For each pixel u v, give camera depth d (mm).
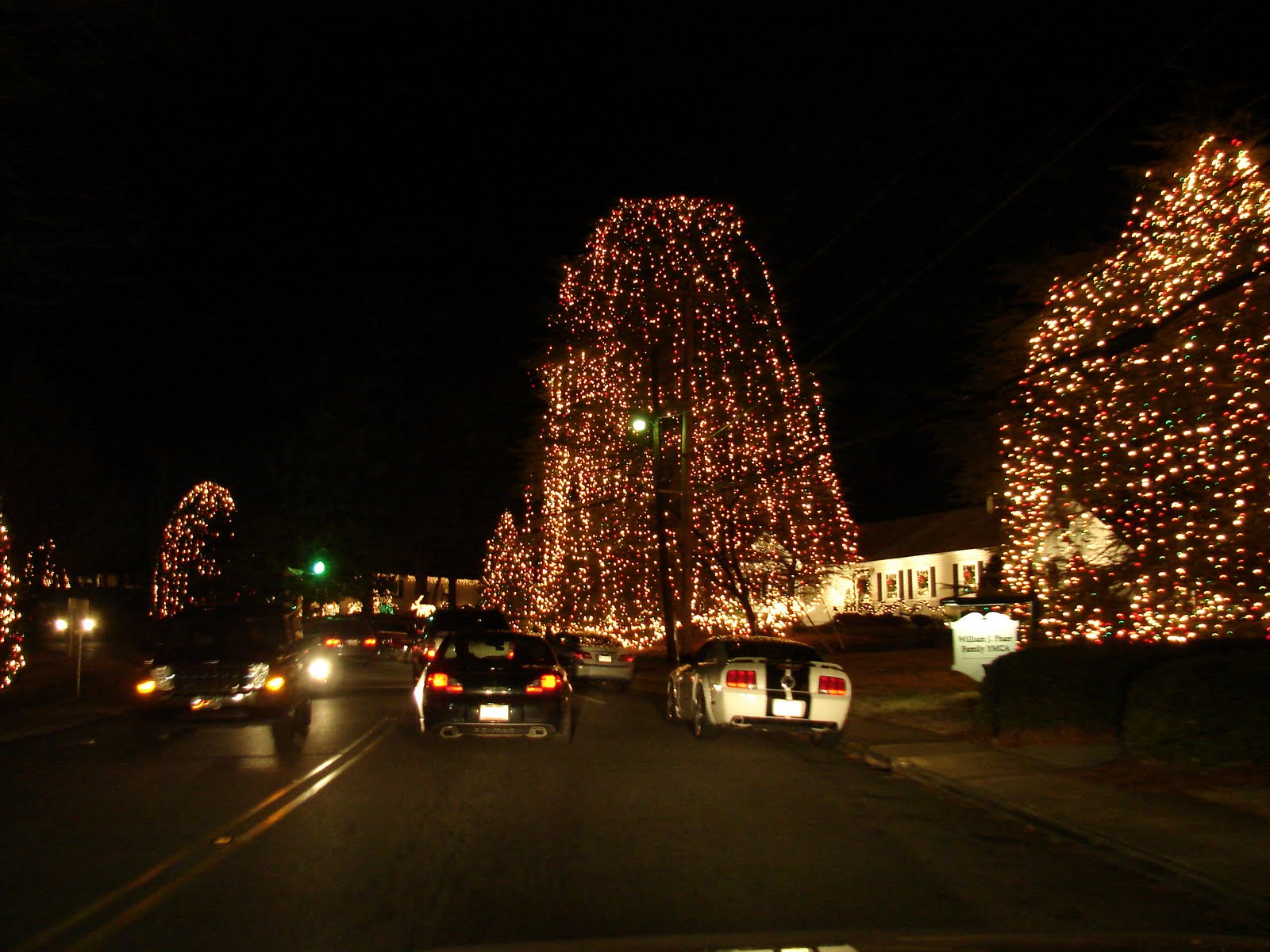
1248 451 17078
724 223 33656
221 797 11758
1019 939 4492
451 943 6676
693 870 8617
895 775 14328
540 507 48188
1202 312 17422
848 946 4461
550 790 12391
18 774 13367
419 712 15352
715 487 33938
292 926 7090
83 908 7496
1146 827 10242
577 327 36438
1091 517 21609
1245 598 17484
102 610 44188
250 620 16156
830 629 49719
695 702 17594
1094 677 15891
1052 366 15594
